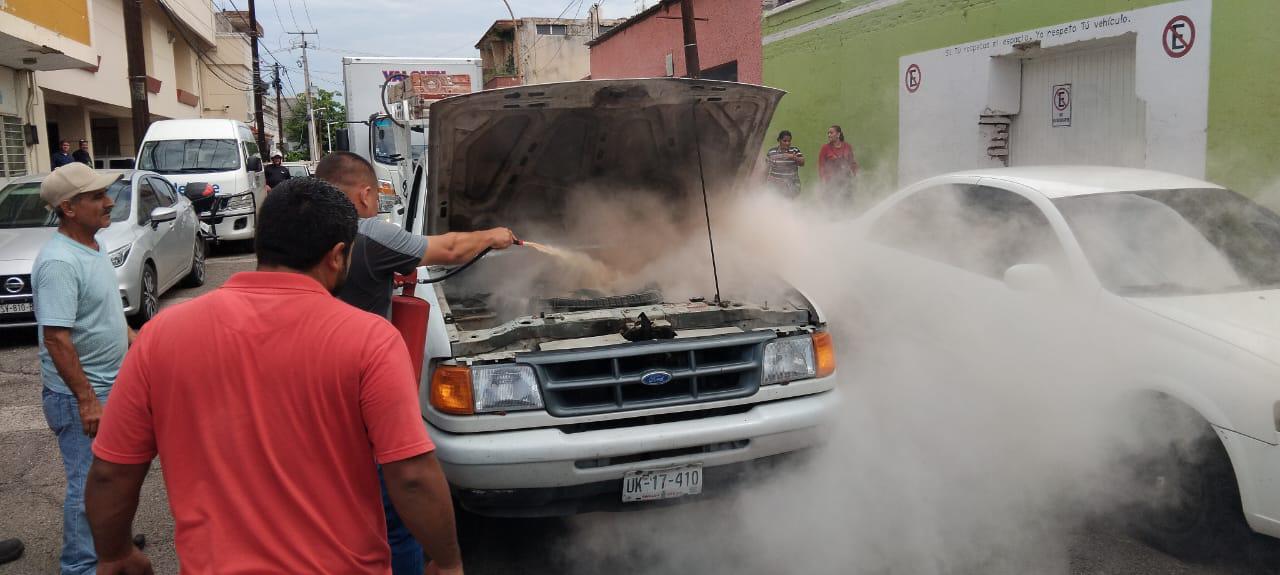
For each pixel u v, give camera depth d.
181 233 8.97
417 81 8.76
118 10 20.09
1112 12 7.27
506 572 3.37
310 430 1.64
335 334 1.67
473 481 3.00
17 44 11.98
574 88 3.71
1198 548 3.34
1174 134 6.89
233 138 13.80
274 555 1.62
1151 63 7.02
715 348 3.26
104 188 2.89
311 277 1.76
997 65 8.56
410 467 1.66
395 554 2.74
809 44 11.78
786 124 12.55
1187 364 3.27
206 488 1.63
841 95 11.12
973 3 8.73
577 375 3.14
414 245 2.69
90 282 2.88
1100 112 7.76
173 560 3.51
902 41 9.85
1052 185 4.50
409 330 2.71
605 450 3.03
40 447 4.77
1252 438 3.03
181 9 25.58
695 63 12.69
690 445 3.13
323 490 1.65
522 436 3.02
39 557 3.56
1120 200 4.30
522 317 3.53
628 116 4.09
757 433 3.22
